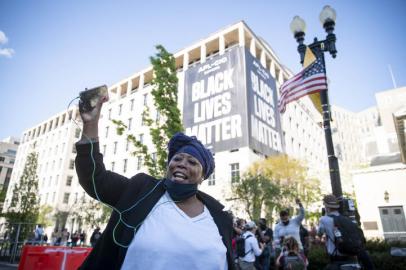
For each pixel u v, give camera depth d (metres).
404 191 18.56
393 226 18.31
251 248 6.56
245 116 26.52
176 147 1.75
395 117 9.77
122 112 41.16
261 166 22.70
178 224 1.43
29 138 63.84
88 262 1.39
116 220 1.41
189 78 32.81
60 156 49.00
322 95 7.15
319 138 51.84
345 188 33.09
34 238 16.78
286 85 8.20
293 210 20.98
